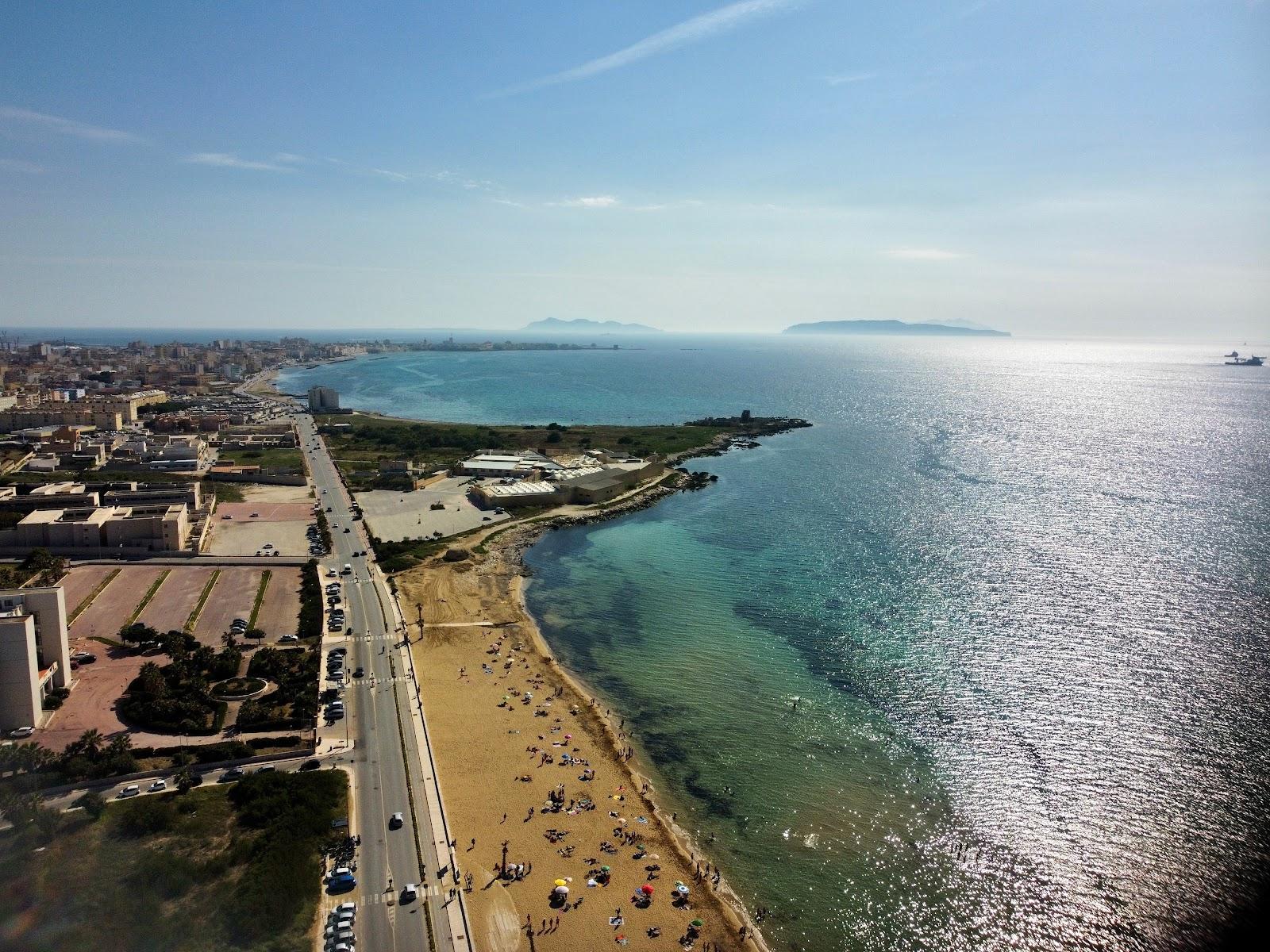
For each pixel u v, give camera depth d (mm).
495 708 132750
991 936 86938
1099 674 142000
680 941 84438
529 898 89062
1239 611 168625
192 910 80312
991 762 117438
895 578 193625
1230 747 119562
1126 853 98938
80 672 136000
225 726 120938
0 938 73875
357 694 132875
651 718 131875
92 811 94812
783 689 140750
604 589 193250
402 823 99375
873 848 100625
